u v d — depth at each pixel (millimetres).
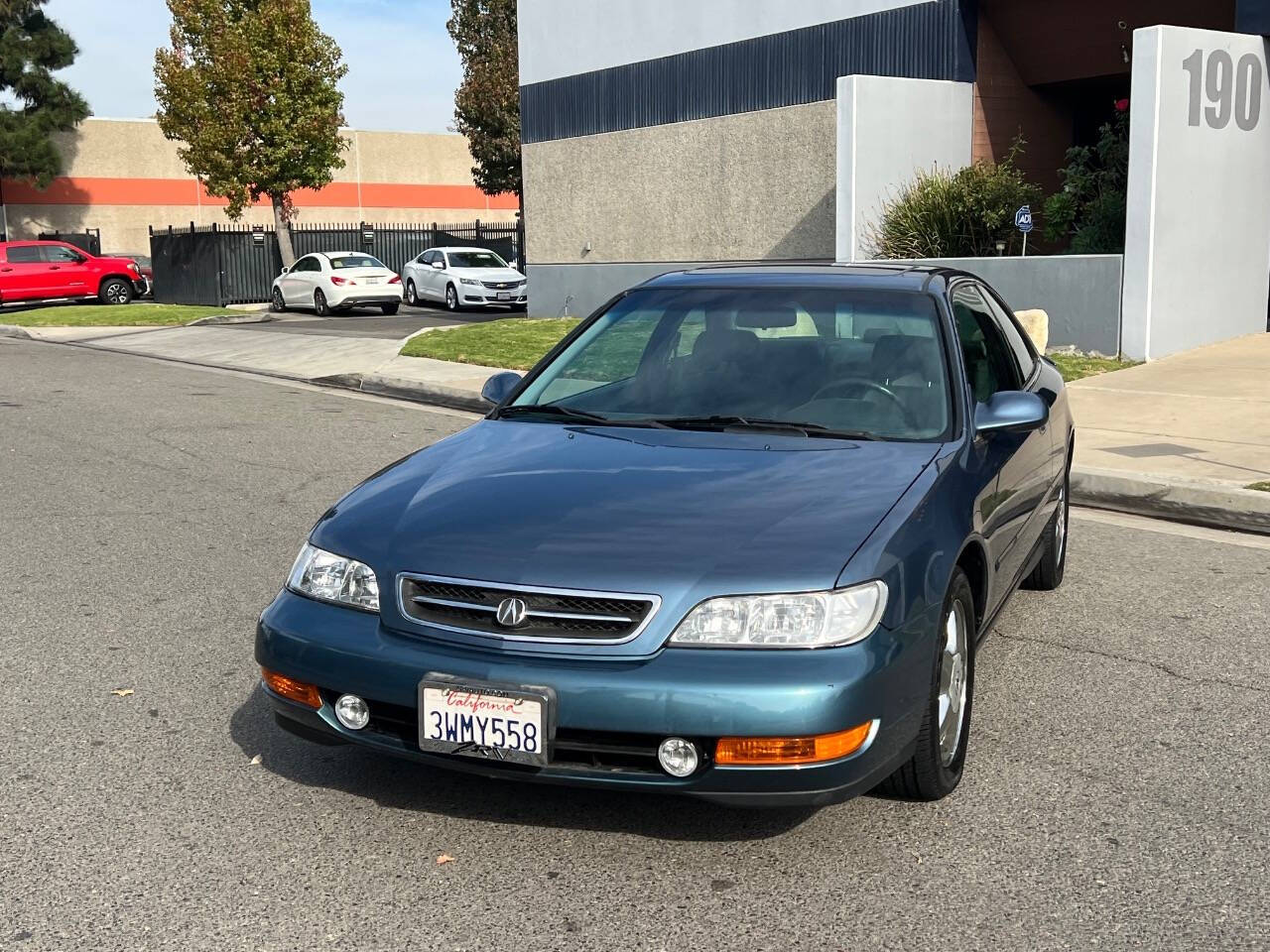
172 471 9312
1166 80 13156
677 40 20422
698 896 3289
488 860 3494
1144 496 8180
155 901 3266
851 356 4699
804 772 3234
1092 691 4836
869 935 3092
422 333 19266
